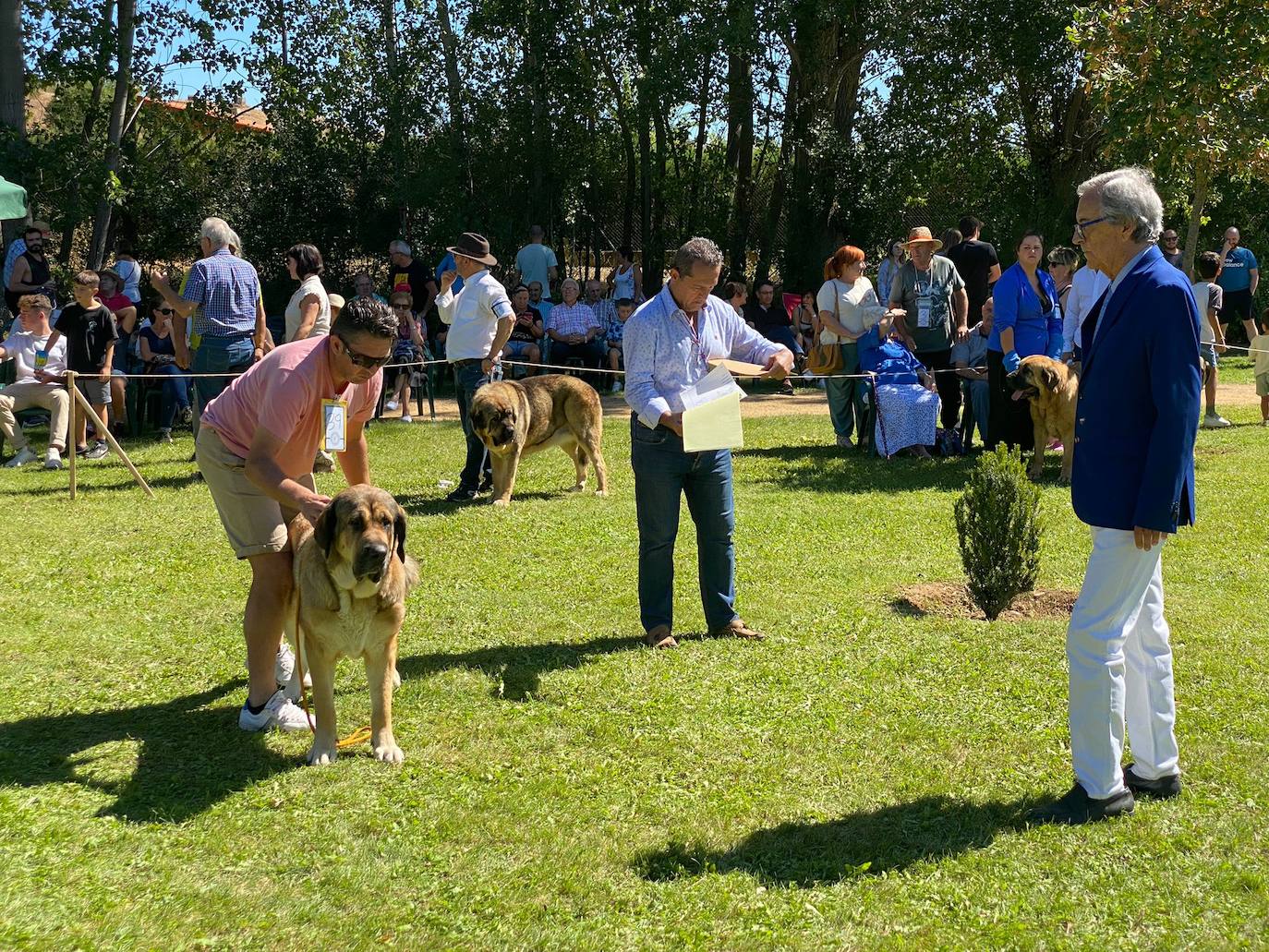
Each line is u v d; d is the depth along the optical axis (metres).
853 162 18.81
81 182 16.66
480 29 18.89
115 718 4.56
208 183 20.77
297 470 4.45
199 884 3.27
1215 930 3.03
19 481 9.55
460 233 18.89
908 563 6.92
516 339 14.67
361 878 3.31
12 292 13.62
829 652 5.27
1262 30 10.11
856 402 11.07
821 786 3.94
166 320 12.40
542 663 5.16
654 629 5.48
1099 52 11.12
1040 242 9.83
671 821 3.69
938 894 3.24
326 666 4.08
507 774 4.04
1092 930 3.05
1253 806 3.71
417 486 9.45
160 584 6.51
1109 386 3.59
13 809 3.67
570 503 8.71
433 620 5.86
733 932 3.06
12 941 2.92
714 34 17.14
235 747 4.27
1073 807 3.68
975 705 4.62
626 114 18.89
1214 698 4.63
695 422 4.90
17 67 16.41
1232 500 8.29
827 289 10.95
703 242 5.09
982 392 10.76
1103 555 3.62
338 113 19.95
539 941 3.01
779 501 8.68
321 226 20.27
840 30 18.45
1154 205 3.60
